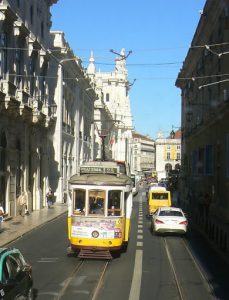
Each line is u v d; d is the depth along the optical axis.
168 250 22.73
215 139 42.56
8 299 9.43
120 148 134.50
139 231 30.45
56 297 13.27
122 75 135.38
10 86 33.22
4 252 10.27
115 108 134.00
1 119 32.75
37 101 40.59
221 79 39.44
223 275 17.03
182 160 75.88
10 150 35.00
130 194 21.38
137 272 17.20
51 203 47.25
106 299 13.23
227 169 36.03
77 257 20.05
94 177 20.28
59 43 52.34
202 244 25.00
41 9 43.84
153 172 143.62
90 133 82.00
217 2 38.78
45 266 18.03
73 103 63.62
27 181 40.28
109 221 19.69
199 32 48.72
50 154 52.81
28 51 38.75
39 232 28.66
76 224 19.77
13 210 36.03
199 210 37.22
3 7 31.83
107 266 18.30
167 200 39.97
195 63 57.59
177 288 14.78
